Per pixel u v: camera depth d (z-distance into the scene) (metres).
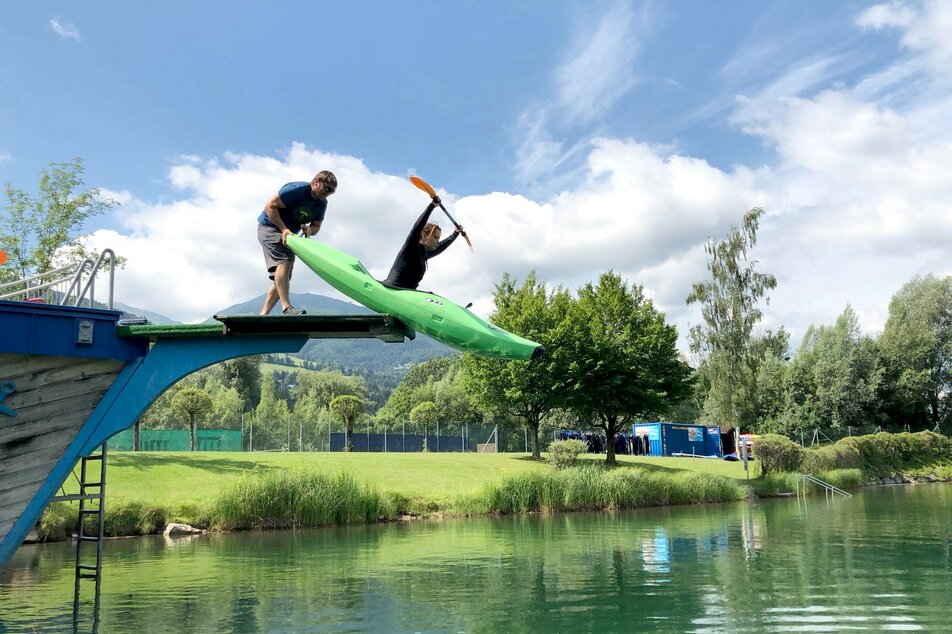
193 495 22.88
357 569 14.28
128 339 9.94
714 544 17.61
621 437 57.69
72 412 9.77
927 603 10.88
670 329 44.81
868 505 29.52
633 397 42.06
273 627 9.77
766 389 65.38
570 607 10.83
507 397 41.44
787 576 13.19
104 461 12.48
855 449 46.38
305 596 11.76
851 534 19.48
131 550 17.31
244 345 9.81
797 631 9.41
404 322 9.33
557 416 66.75
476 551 16.66
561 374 41.41
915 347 63.53
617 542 18.08
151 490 23.38
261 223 9.87
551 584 12.60
